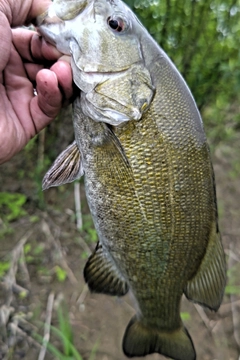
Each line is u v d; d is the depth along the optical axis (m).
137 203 0.26
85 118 0.25
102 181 0.26
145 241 0.27
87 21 0.23
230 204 0.62
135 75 0.24
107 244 0.28
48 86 0.24
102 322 0.45
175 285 0.29
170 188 0.26
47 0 0.26
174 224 0.26
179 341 0.32
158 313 0.31
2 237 0.51
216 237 0.29
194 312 0.47
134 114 0.24
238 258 0.54
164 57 0.25
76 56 0.23
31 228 0.52
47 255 0.50
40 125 0.30
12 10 0.26
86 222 0.54
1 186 0.55
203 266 0.29
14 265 0.48
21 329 0.43
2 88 0.29
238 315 0.47
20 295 0.46
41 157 0.55
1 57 0.27
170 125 0.25
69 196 0.57
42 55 0.28
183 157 0.25
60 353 0.40
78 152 0.27
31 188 0.55
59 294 0.47
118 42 0.24
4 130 0.28
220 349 0.45
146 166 0.25
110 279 0.30
